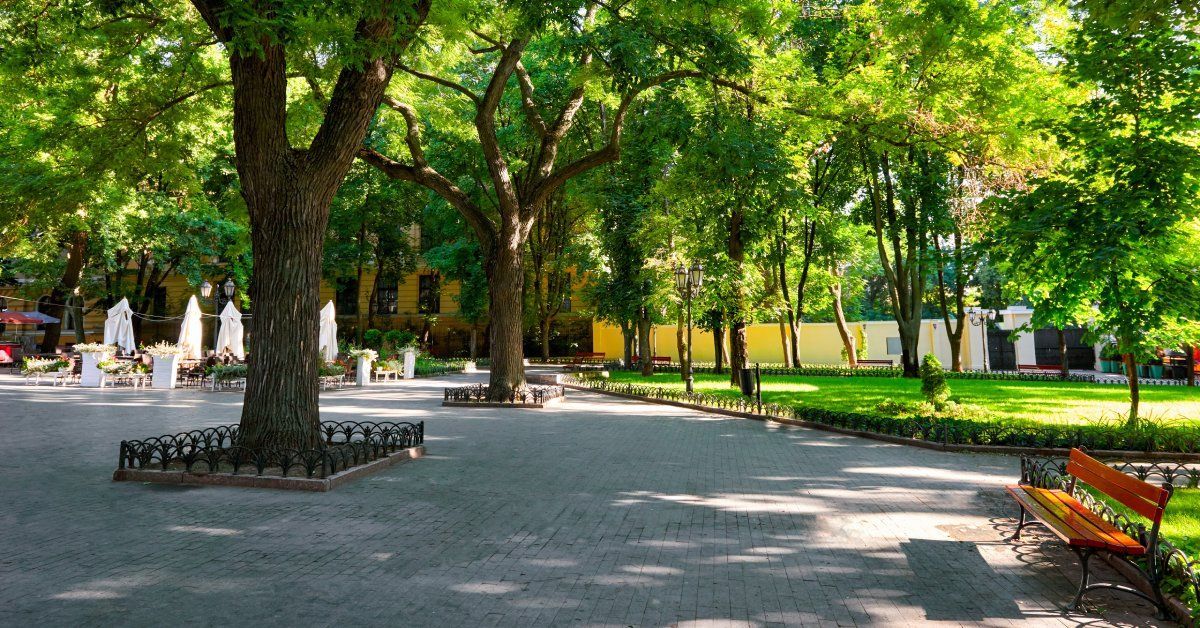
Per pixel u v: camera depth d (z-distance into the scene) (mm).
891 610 4004
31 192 12094
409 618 3795
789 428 12820
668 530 5684
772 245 29375
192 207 26422
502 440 11016
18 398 17828
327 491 7086
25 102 13328
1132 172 9164
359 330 40844
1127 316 9820
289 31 6562
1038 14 17188
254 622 3711
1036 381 24750
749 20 13438
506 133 26078
